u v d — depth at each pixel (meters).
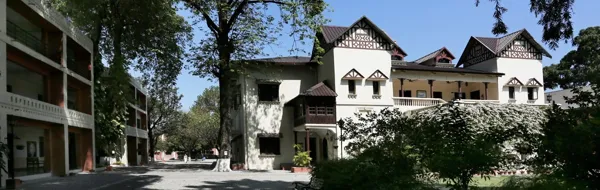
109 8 27.73
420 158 7.50
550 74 48.91
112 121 32.03
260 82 31.95
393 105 32.19
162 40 32.00
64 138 23.61
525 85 36.03
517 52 36.41
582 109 4.90
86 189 15.77
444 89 37.41
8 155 16.95
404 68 33.09
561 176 4.52
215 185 16.80
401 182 7.18
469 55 39.47
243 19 27.86
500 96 35.34
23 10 20.77
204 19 27.34
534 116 21.22
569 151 4.43
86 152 27.58
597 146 4.23
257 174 23.52
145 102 52.56
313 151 33.25
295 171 26.08
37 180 20.28
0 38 17.92
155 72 35.00
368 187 7.41
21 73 26.05
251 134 31.47
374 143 8.53
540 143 5.02
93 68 29.75
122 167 34.16
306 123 29.67
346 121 9.86
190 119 67.19
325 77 32.72
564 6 9.63
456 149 6.61
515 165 6.59
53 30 23.83
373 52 32.38
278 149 31.89
